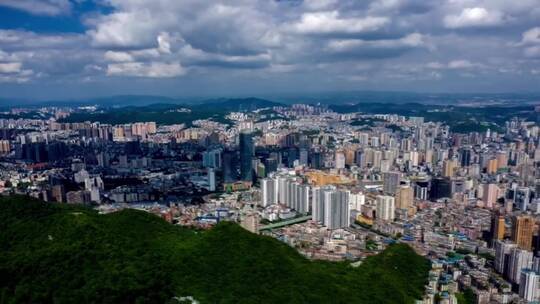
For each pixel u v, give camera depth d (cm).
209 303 11612
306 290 12950
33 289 10388
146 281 11331
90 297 10388
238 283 12606
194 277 12481
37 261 11250
